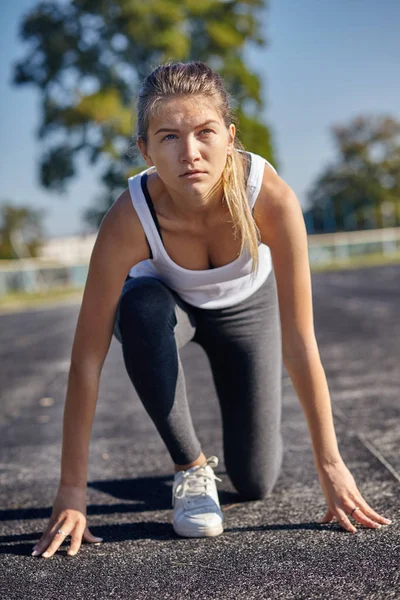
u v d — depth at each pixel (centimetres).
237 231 193
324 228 4775
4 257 4216
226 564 179
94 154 2820
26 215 4566
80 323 202
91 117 2728
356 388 425
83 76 2820
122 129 2748
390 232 3616
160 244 197
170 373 203
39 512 234
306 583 163
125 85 2855
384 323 767
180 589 166
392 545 182
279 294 202
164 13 2716
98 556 191
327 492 201
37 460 306
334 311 945
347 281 1636
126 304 203
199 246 201
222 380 226
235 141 197
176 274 206
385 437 303
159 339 200
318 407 201
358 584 161
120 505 238
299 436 318
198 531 201
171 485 259
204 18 2888
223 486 255
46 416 404
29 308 1645
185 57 2812
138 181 196
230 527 209
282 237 196
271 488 236
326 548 184
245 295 214
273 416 226
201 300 213
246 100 2947
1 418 405
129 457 302
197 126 175
